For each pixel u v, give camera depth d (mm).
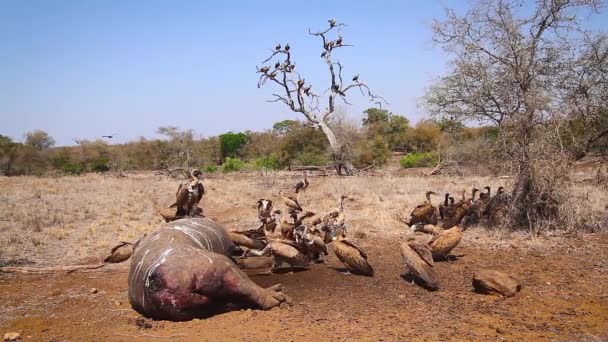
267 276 10023
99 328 7559
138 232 14953
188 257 7762
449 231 11031
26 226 15711
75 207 19766
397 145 56406
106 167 47406
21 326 7707
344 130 42438
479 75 14602
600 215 15062
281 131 56031
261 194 23375
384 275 10055
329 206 18859
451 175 30438
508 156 14281
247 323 7504
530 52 13938
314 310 8094
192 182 12508
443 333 7199
